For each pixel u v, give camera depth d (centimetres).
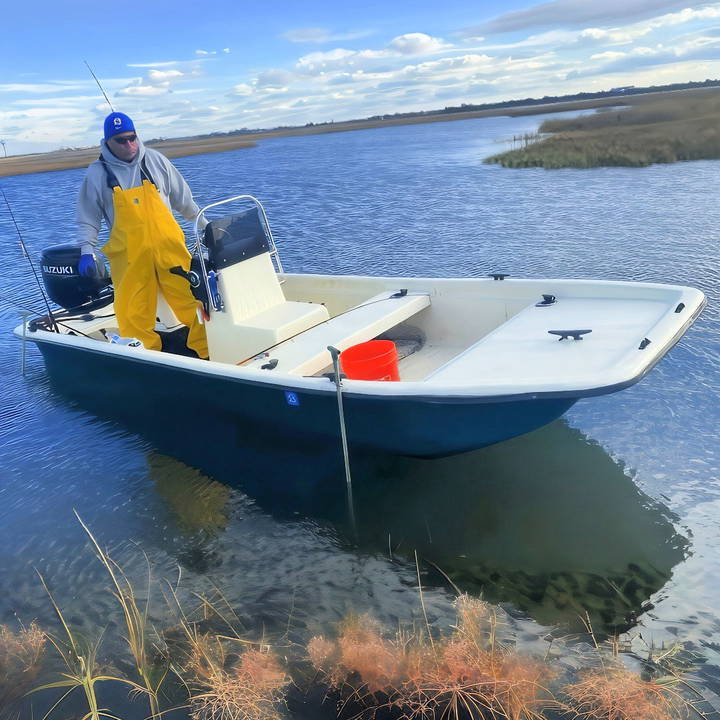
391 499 394
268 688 258
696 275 744
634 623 282
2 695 271
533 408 340
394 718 242
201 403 464
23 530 391
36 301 918
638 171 1711
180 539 371
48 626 312
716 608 287
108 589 333
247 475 433
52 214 1888
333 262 988
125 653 290
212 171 3238
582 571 319
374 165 2783
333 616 302
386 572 331
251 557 350
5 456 485
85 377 556
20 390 612
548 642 274
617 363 321
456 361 368
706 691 243
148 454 472
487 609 296
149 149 500
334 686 257
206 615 307
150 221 478
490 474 408
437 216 1314
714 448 405
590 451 420
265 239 483
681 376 498
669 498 366
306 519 381
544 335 383
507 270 852
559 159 2000
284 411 412
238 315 459
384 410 364
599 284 431
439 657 262
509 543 345
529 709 238
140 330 507
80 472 454
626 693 239
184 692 264
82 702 265
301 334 447
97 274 493
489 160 2361
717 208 1122
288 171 2870
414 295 507
